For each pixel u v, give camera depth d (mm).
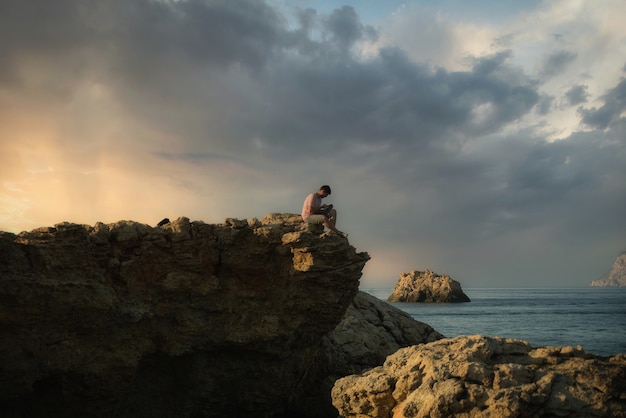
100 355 15414
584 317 83375
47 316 14383
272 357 18438
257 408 18766
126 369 15844
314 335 19172
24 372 13938
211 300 17609
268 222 20891
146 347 16453
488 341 11430
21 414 14648
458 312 98000
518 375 10172
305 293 18125
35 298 14102
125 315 15672
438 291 141125
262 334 17734
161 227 17172
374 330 25281
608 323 70812
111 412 15984
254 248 17938
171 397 17500
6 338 13867
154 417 17172
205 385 17641
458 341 11836
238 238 17938
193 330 17109
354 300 27953
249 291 18031
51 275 14672
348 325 24406
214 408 18094
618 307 116062
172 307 16969
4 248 13992
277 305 18219
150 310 16328
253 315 17969
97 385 15352
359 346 23156
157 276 16703
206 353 17781
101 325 15352
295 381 19531
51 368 14453
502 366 10320
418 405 9977
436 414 9664
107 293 15375
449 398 9656
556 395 9734
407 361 11688
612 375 10031
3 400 13875
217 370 17938
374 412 11500
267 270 18281
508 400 9297
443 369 10461
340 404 12211
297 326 18312
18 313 13953
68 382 14938
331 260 17719
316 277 17766
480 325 68500
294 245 17422
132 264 16266
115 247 16172
